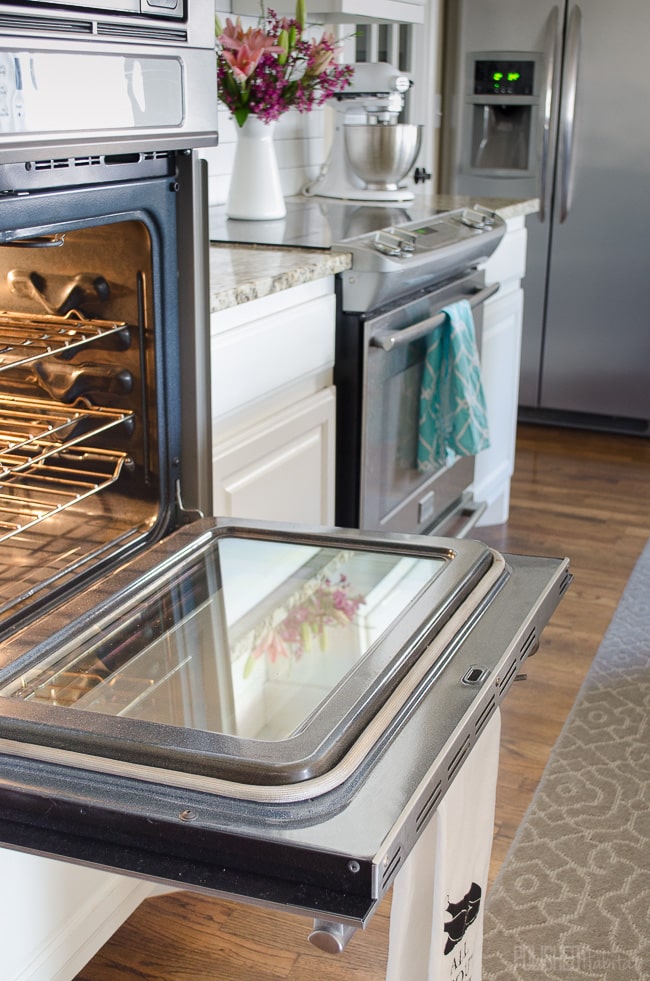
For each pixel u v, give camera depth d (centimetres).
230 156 283
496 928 167
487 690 86
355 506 223
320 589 103
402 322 228
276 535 117
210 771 75
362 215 256
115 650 94
